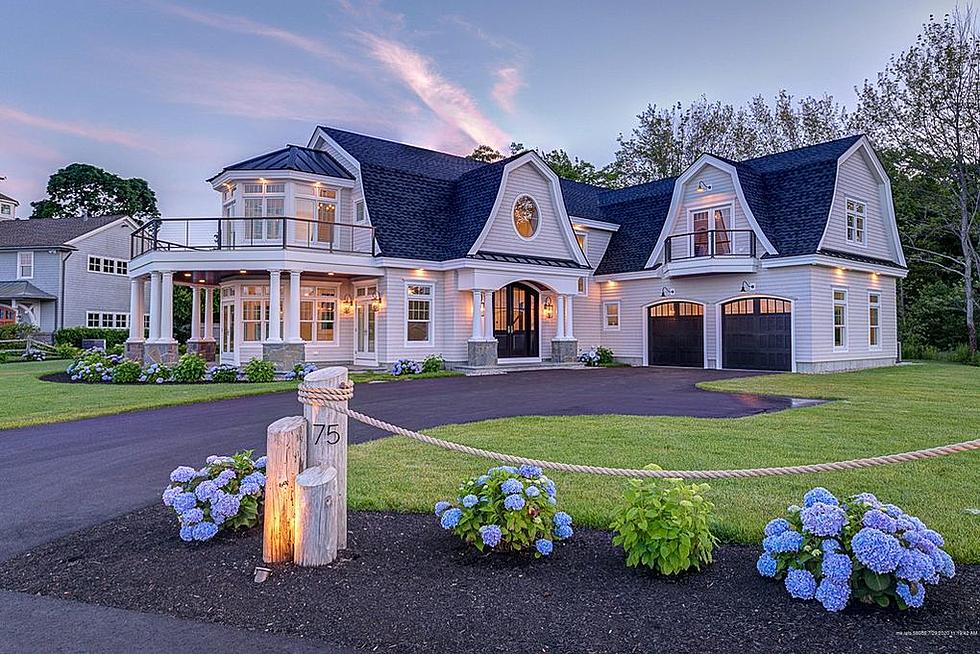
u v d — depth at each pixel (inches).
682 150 1546.5
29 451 275.1
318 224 741.3
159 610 121.6
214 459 171.0
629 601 123.1
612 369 787.4
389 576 136.7
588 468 148.1
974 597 122.8
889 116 1005.8
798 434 293.0
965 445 133.7
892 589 114.5
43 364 872.3
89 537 163.9
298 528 141.9
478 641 108.2
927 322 1066.7
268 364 595.2
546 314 843.4
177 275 757.3
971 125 944.3
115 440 298.7
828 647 104.7
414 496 196.7
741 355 769.6
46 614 120.2
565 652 104.3
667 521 132.2
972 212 1011.9
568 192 1001.5
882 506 125.9
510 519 142.1
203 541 158.7
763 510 178.2
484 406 416.8
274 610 120.8
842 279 751.1
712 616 116.2
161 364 601.9
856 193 785.6
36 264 1257.4
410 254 719.1
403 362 672.4
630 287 889.5
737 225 773.3
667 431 303.6
